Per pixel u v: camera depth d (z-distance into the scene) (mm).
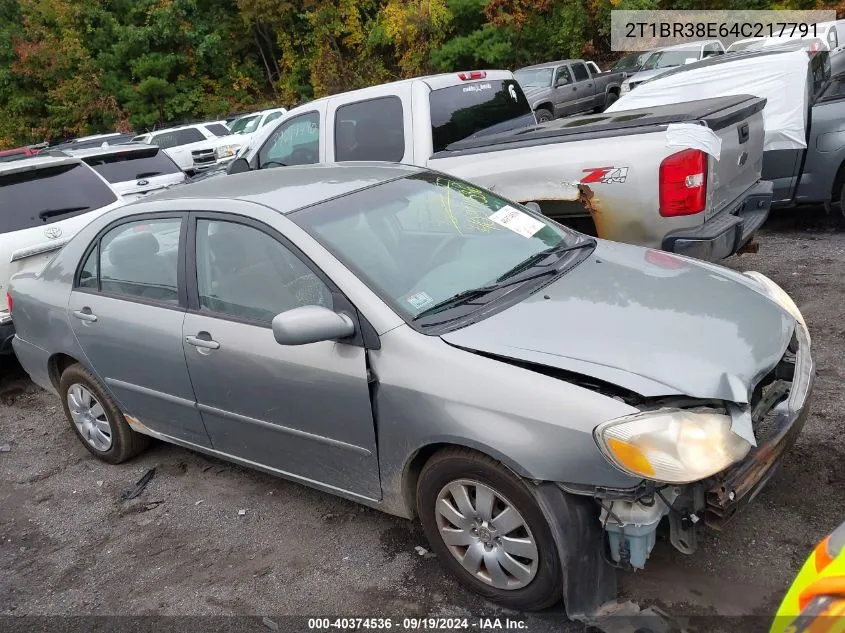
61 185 6473
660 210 4531
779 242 6844
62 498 4250
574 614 2535
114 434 4391
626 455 2297
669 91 7492
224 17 28859
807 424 3711
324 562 3283
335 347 2953
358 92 6234
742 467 2438
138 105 27859
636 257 3488
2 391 6270
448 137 6016
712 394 2377
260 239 3275
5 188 6148
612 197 4676
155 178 9719
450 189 3795
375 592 3035
